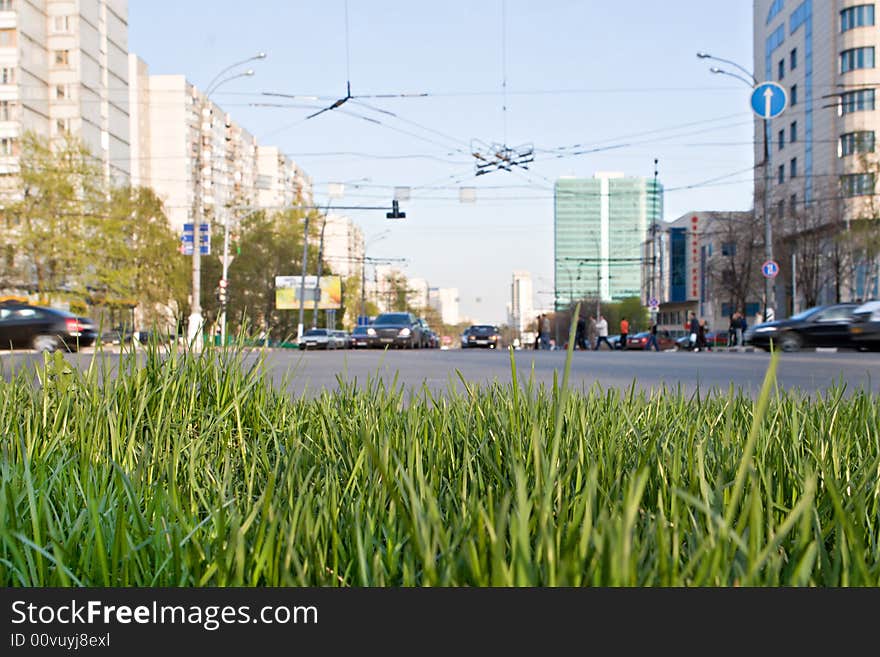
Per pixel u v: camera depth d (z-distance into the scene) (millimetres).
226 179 105812
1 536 1426
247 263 67000
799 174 58906
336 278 73375
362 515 1601
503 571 1139
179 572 1427
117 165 77000
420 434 2311
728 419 2176
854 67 52219
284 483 1764
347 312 96250
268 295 67625
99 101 70875
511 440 1938
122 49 78750
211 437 2654
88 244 44500
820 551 1322
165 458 2195
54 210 44156
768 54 65750
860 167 45938
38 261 44031
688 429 2389
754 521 1210
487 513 1412
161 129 93188
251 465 2330
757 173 64812
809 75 57281
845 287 51438
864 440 2566
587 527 1184
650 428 2510
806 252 48969
